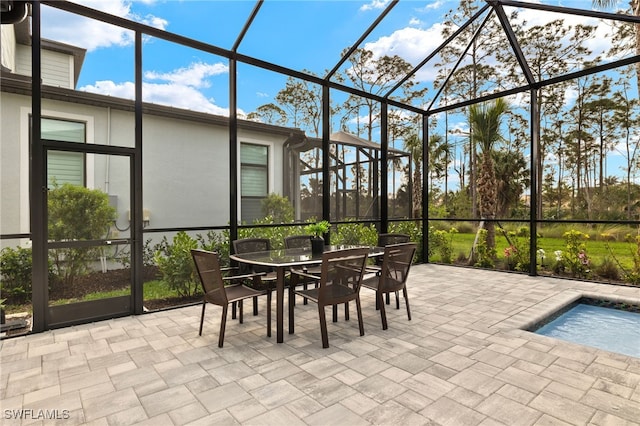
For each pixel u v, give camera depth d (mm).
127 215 3961
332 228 6176
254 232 5406
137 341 3117
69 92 3900
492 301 4445
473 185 9656
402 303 4398
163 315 3955
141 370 2523
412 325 3533
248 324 3623
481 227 7371
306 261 3236
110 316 3801
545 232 7707
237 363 2643
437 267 7098
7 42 4098
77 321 3598
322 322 2947
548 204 9320
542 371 2488
